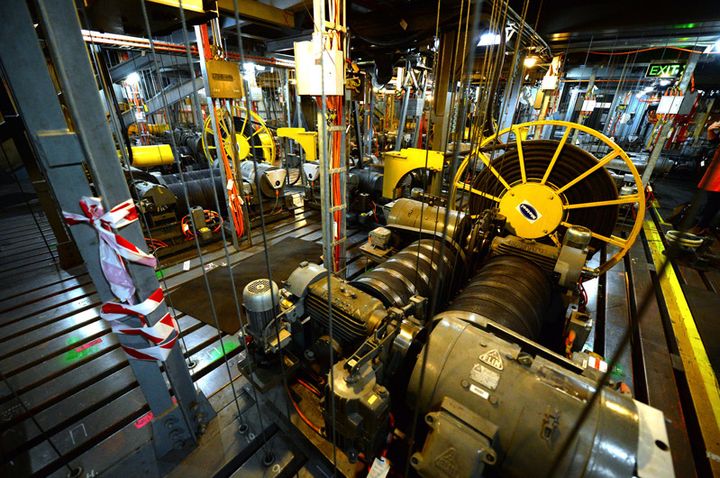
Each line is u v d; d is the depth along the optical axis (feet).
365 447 5.21
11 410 7.16
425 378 4.92
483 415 4.39
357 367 4.93
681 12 12.95
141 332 4.96
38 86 3.57
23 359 8.54
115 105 12.58
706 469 6.31
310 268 7.09
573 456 3.84
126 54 27.20
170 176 19.61
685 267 13.87
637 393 7.97
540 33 15.67
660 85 26.25
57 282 11.98
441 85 15.15
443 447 4.13
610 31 14.55
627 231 17.69
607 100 38.37
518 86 18.70
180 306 10.73
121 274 4.48
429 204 11.09
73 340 9.20
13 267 13.00
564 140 8.86
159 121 34.83
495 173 9.87
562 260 8.08
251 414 7.00
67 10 3.51
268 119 32.45
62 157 3.85
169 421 5.99
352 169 19.83
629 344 9.28
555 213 9.34
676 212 17.67
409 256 8.94
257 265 13.85
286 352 7.17
